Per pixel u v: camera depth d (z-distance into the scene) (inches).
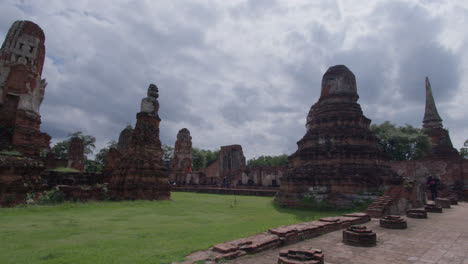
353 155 769.6
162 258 241.4
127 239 315.3
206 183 1872.5
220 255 253.8
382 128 1701.5
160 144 940.0
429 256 282.4
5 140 774.5
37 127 863.1
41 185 695.7
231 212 611.2
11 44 847.7
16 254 245.6
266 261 255.0
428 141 1603.1
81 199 717.9
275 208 720.3
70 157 1379.2
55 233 343.6
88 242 297.4
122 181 823.1
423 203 813.2
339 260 268.5
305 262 229.6
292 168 919.7
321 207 697.6
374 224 463.5
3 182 600.1
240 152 2122.3
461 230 415.2
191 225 424.5
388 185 695.7
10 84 821.9
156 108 950.4
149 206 685.3
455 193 1149.1
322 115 888.3
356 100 916.6
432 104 1939.0
